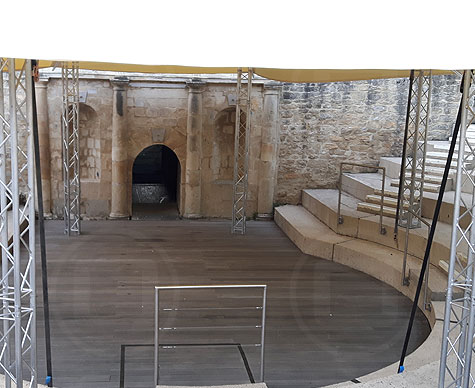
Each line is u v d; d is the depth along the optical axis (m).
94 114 13.04
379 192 11.34
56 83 12.55
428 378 5.39
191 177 13.30
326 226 11.73
